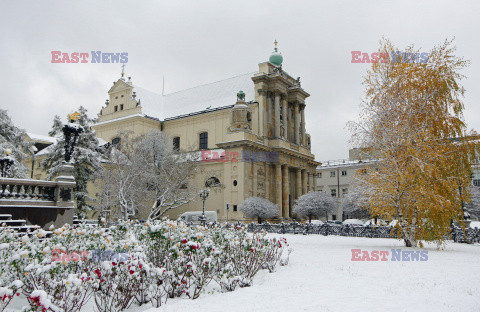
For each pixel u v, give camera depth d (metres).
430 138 18.81
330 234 32.84
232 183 47.84
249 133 48.97
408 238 20.50
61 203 16.55
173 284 8.45
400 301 8.01
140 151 39.06
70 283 5.92
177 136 58.56
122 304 7.39
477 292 8.93
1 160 18.02
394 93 19.88
